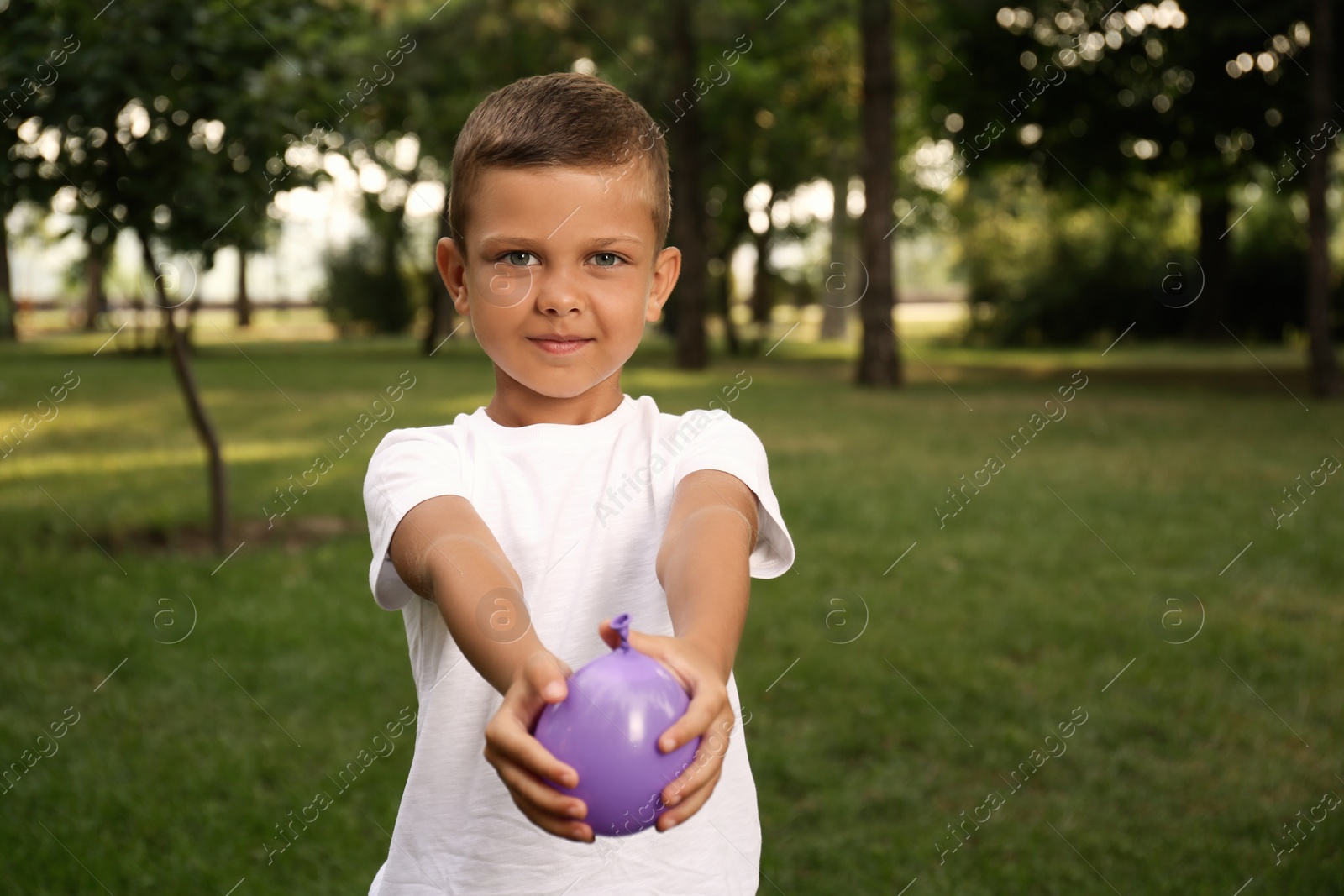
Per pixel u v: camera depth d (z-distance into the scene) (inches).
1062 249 1083.3
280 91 199.8
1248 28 529.7
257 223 208.7
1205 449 348.2
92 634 167.3
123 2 191.5
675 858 47.5
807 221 945.5
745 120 800.3
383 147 382.3
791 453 337.7
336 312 1130.0
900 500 264.7
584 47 657.6
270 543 226.8
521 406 50.7
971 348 1069.1
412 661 50.1
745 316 1438.2
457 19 634.2
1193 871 107.0
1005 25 638.5
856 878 105.7
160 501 259.9
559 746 33.9
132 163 200.1
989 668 158.2
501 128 43.9
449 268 49.0
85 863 104.3
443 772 47.7
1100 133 658.2
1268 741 136.6
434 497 44.8
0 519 242.1
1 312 314.0
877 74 581.3
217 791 120.6
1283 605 187.6
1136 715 142.4
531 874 46.4
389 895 48.6
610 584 48.2
